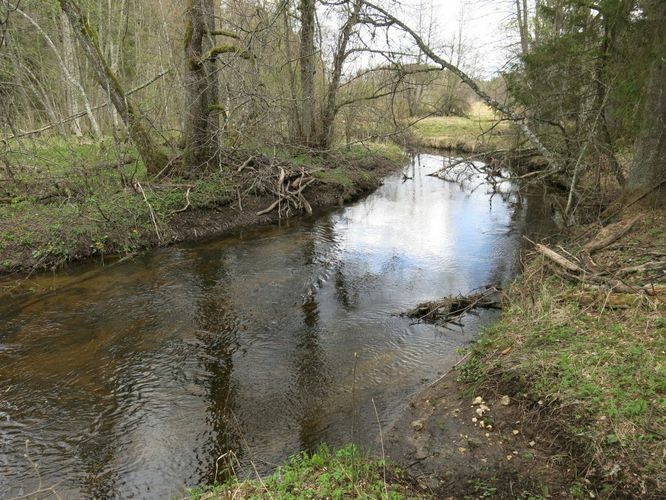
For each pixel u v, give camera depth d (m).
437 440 4.84
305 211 16.17
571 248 9.13
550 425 4.52
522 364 5.32
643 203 9.58
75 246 11.05
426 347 7.29
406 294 9.42
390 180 23.23
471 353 6.36
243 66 15.53
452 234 13.56
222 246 12.38
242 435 5.39
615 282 6.38
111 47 23.45
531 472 4.18
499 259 11.27
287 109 19.02
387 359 6.93
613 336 5.39
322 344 7.45
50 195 12.89
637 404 4.23
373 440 5.09
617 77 9.70
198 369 6.80
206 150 15.30
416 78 17.66
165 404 6.00
